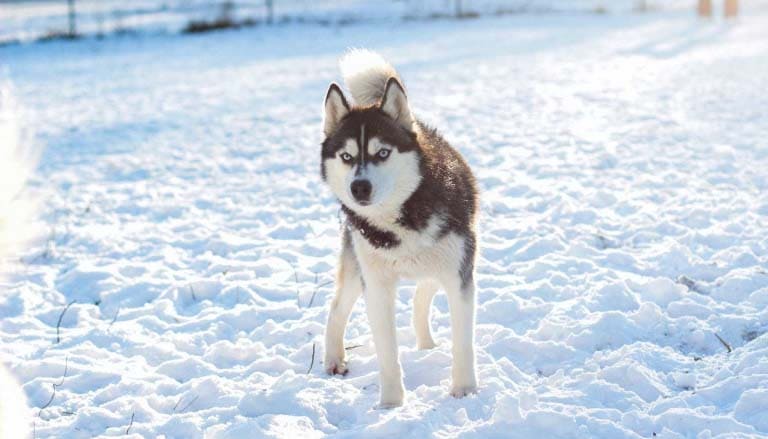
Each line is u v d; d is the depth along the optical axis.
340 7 33.88
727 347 4.26
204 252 6.70
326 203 7.89
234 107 13.55
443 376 4.21
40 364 4.55
